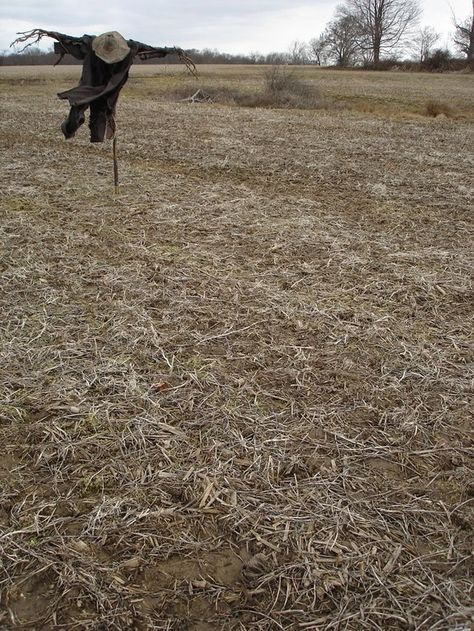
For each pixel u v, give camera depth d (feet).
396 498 9.09
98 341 13.46
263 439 10.29
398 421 10.86
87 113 58.59
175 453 9.91
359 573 7.78
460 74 157.17
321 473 9.57
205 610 7.32
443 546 8.25
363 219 23.79
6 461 9.71
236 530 8.44
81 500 8.95
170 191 27.43
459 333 14.07
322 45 236.02
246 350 13.21
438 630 7.06
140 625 7.12
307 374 12.30
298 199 26.73
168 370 12.32
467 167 35.12
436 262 18.75
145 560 7.97
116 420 10.68
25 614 7.23
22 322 14.17
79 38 21.09
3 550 8.03
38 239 20.21
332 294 16.16
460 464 9.80
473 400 11.44
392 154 39.09
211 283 16.75
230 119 58.03
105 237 20.61
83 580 7.63
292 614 7.25
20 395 11.34
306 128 52.13
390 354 13.07
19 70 168.25
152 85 113.19
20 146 39.24
